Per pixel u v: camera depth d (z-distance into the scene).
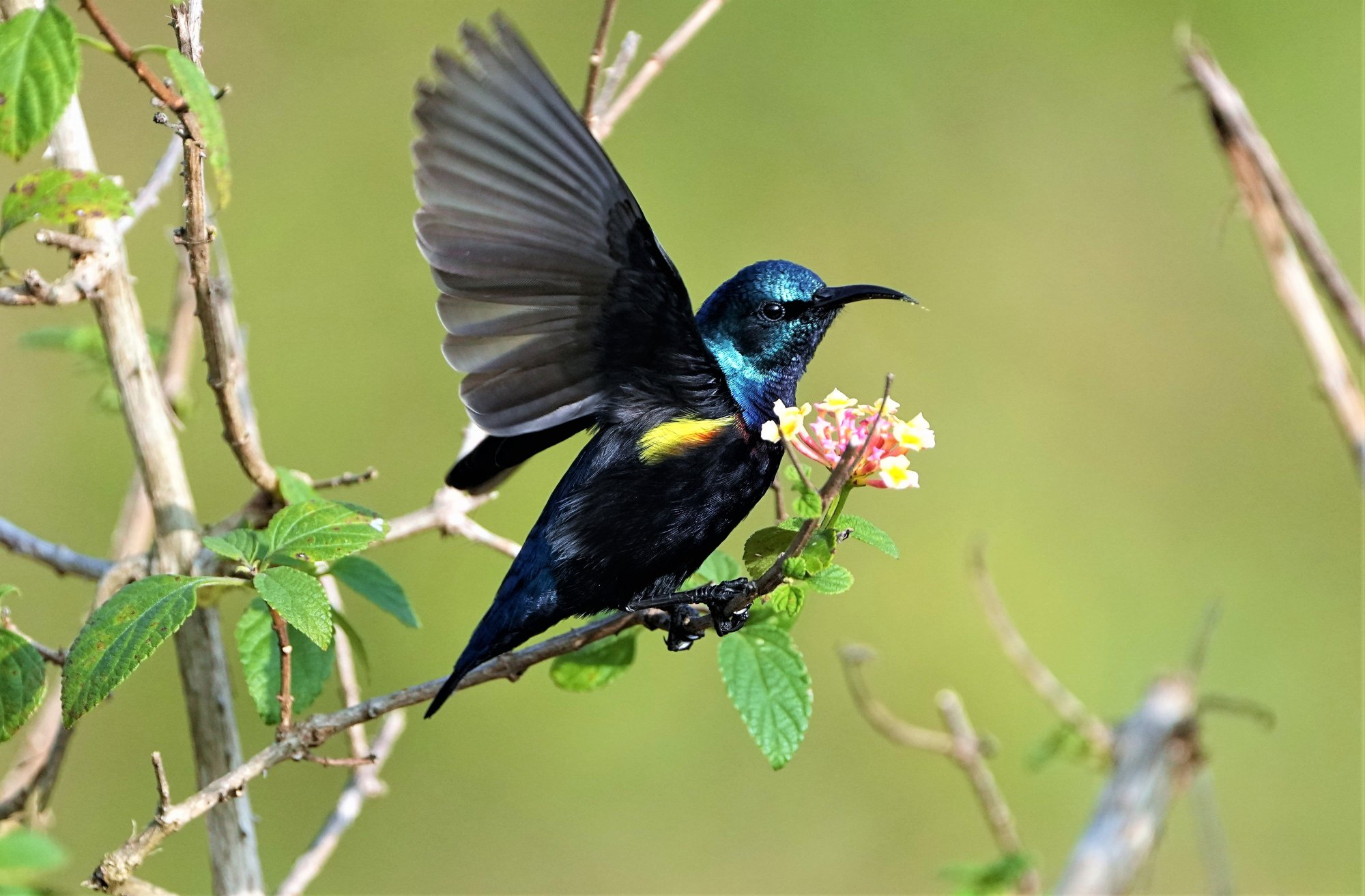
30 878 5.37
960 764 7.84
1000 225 15.99
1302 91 16.56
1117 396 15.66
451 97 5.35
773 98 16.12
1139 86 16.34
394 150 15.08
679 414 6.11
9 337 12.83
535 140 5.46
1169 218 16.08
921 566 14.66
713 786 13.52
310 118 15.03
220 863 6.28
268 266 14.42
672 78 16.02
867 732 13.84
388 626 13.02
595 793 13.21
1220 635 14.62
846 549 14.62
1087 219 16.03
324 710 12.71
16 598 12.38
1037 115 16.27
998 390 15.53
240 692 11.83
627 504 6.11
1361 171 16.34
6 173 11.55
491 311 5.68
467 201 5.50
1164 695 7.93
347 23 15.38
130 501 7.67
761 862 13.30
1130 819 7.45
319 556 5.29
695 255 15.50
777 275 6.52
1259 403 15.52
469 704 13.26
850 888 13.25
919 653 14.30
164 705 12.12
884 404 5.08
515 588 6.23
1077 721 8.12
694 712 13.63
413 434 13.98
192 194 5.47
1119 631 14.64
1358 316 6.79
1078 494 15.30
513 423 5.89
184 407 8.13
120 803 11.86
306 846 12.40
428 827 12.90
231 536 5.41
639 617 6.28
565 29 16.06
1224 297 15.76
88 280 5.94
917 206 16.05
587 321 5.78
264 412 13.79
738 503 6.29
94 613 5.05
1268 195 6.93
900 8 16.39
